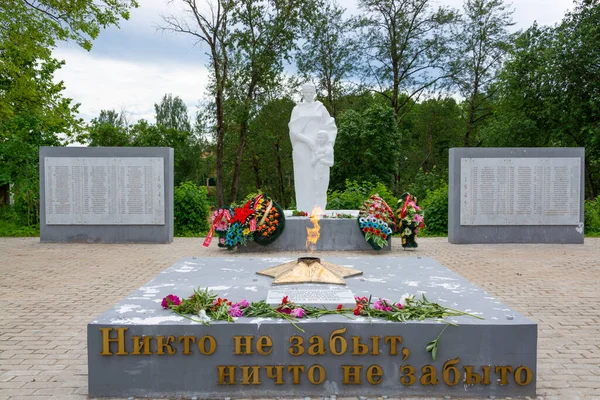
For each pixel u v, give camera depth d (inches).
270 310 150.8
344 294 165.8
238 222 435.8
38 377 169.8
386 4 1026.1
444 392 144.4
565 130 932.6
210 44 935.7
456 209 496.7
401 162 1360.7
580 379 166.4
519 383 144.0
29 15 495.2
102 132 1264.8
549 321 234.2
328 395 144.6
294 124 485.1
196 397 144.4
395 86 1079.6
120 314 152.5
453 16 1008.9
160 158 499.5
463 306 159.0
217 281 192.9
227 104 956.6
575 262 390.6
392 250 453.7
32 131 712.4
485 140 1126.4
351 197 676.7
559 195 492.7
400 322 143.6
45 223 504.4
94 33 537.3
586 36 842.8
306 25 995.9
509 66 984.9
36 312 250.5
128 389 144.6
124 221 502.6
